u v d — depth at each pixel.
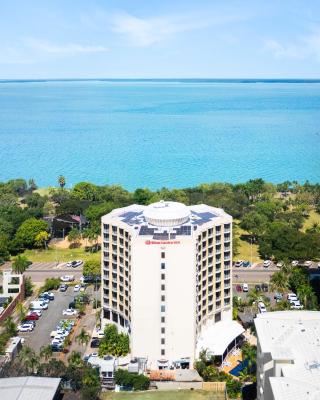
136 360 190.12
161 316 190.62
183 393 173.88
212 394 173.00
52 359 181.75
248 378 180.50
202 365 186.50
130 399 169.25
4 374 169.38
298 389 118.06
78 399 160.62
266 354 141.25
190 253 187.12
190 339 191.62
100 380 178.12
